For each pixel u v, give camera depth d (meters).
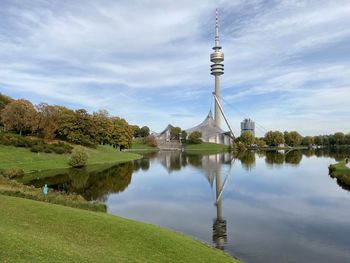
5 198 29.58
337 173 69.44
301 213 39.56
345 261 24.91
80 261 16.58
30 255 15.75
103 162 100.94
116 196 49.50
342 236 30.81
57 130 110.31
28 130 105.81
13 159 77.62
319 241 29.38
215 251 25.03
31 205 27.88
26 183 56.94
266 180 67.19
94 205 34.94
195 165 100.31
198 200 47.22
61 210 27.55
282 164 103.50
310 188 57.09
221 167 94.12
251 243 28.69
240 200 47.28
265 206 43.41
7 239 17.34
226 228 33.19
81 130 112.19
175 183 63.25
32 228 21.52
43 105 109.38
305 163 107.38
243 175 75.38
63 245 18.70
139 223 28.48
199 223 35.00
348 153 176.50
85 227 23.67
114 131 142.00
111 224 25.36
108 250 19.73
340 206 43.22
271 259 25.14
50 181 60.66
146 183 62.91
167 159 125.69
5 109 102.19
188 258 21.23
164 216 37.75
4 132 101.62
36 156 84.19
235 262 23.17
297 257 25.59
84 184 59.22
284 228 33.31
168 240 24.06
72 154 86.44
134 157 127.31
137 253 20.23
